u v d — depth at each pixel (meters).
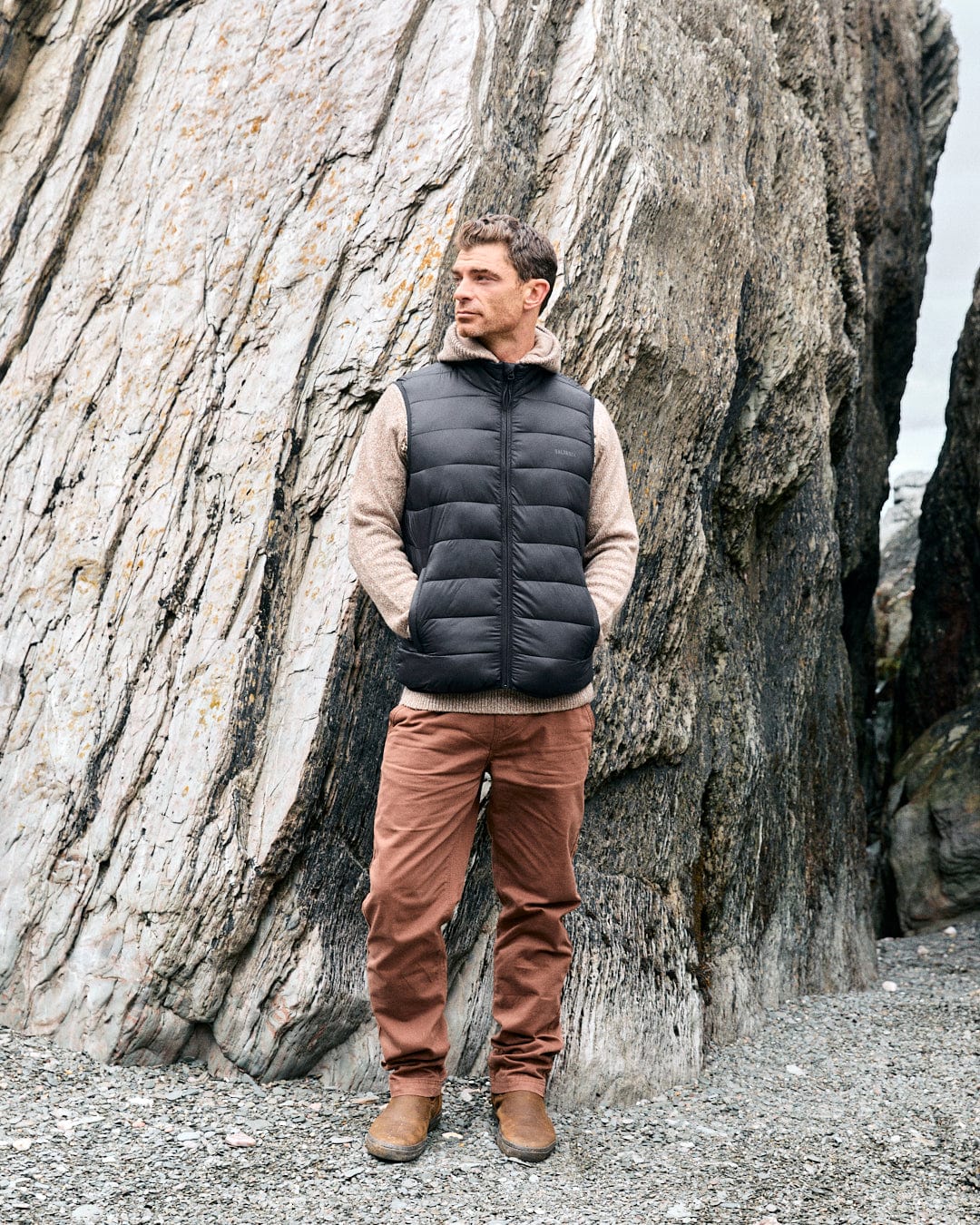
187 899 3.08
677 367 3.80
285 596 3.27
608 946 3.59
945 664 8.18
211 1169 2.58
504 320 2.72
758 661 4.92
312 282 3.36
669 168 3.80
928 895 6.73
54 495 3.50
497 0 3.53
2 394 3.64
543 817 2.78
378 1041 3.18
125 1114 2.81
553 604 2.65
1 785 3.35
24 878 3.26
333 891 3.23
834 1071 3.83
